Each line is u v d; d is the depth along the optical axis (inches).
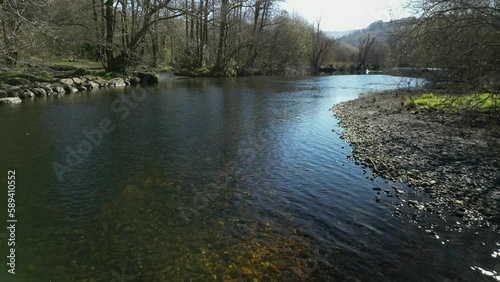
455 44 465.7
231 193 279.6
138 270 181.2
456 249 199.9
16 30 711.7
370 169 337.1
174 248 200.7
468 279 174.6
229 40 1932.8
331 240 209.2
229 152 393.1
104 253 195.9
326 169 338.0
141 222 231.1
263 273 178.1
